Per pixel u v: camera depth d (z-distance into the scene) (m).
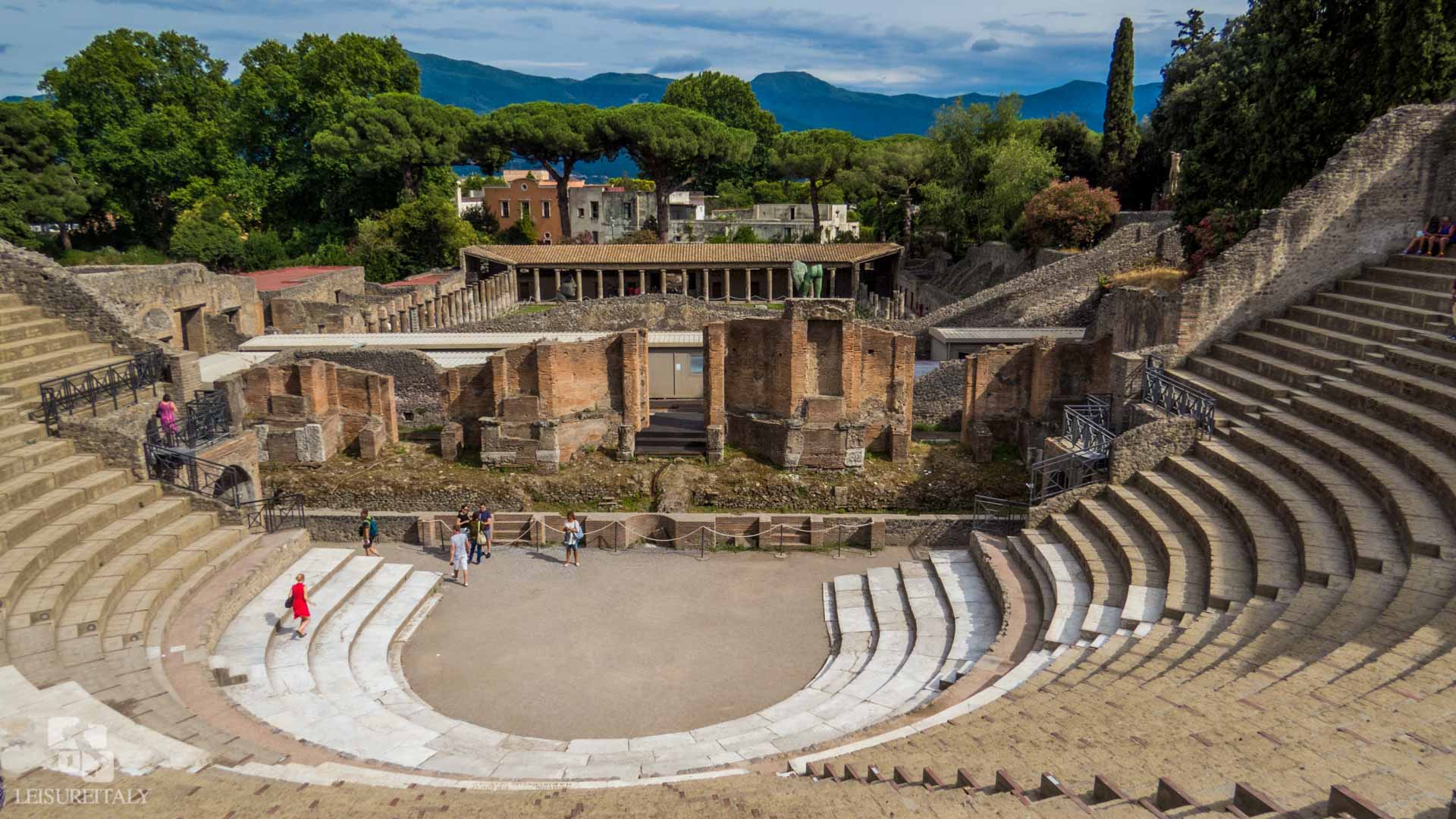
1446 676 13.06
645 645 24.44
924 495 34.69
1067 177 84.50
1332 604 17.42
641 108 94.50
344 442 38.97
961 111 85.00
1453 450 20.86
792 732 18.77
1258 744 11.89
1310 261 32.59
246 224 97.38
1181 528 23.84
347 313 58.66
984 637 23.30
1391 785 10.21
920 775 13.24
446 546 31.58
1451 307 26.92
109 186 92.75
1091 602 21.84
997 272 74.00
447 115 96.88
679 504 34.19
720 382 36.72
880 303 78.31
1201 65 69.94
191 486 26.42
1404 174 31.86
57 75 98.50
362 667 22.39
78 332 30.02
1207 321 32.81
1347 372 26.72
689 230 114.31
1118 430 32.59
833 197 113.25
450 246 90.88
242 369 38.53
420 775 15.82
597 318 64.25
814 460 36.28
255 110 101.00
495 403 36.62
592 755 17.75
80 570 20.59
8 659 17.22
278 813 12.10
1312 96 36.66
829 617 26.25
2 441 24.17
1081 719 14.59
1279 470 24.02
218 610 22.33
